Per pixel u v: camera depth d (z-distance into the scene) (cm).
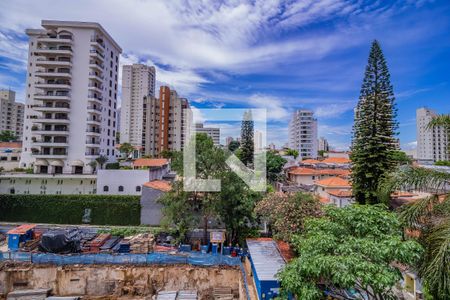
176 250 2084
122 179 3459
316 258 918
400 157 2166
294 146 10112
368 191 2127
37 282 1753
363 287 959
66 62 4269
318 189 3453
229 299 1670
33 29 4778
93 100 4362
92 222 3039
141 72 9994
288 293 1119
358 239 948
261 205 1944
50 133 4222
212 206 2067
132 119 9888
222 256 1847
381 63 2150
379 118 2150
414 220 1018
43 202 3112
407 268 1141
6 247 2239
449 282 805
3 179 3578
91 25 4406
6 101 8606
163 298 1633
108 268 1792
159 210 2975
